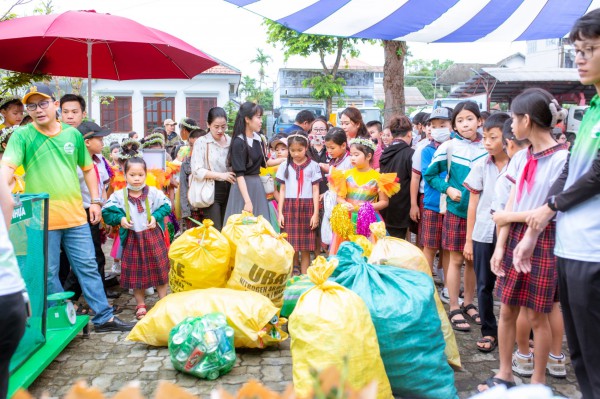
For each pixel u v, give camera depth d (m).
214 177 4.93
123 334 3.99
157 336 3.65
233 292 3.74
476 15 5.93
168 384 1.03
